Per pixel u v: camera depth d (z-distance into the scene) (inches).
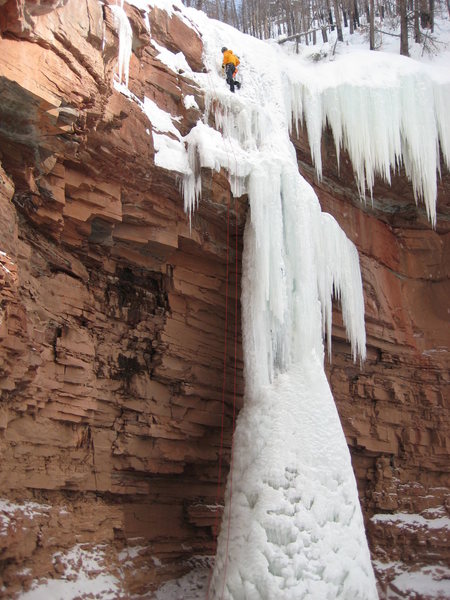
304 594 395.5
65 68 363.3
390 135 634.8
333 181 661.3
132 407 498.9
